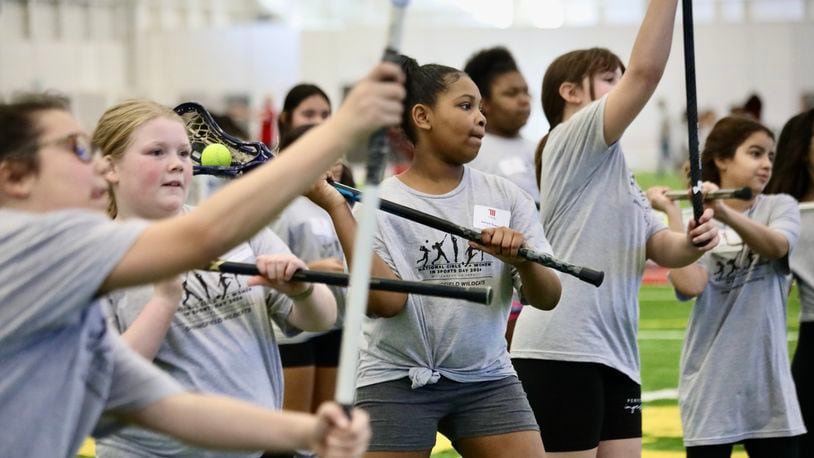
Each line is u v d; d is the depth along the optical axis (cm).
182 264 274
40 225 278
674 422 855
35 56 3412
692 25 496
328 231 687
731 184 642
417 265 470
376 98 268
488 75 808
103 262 274
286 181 271
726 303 608
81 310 286
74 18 3581
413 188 480
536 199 805
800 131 669
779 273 612
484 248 442
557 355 520
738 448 789
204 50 3647
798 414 612
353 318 274
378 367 470
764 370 606
